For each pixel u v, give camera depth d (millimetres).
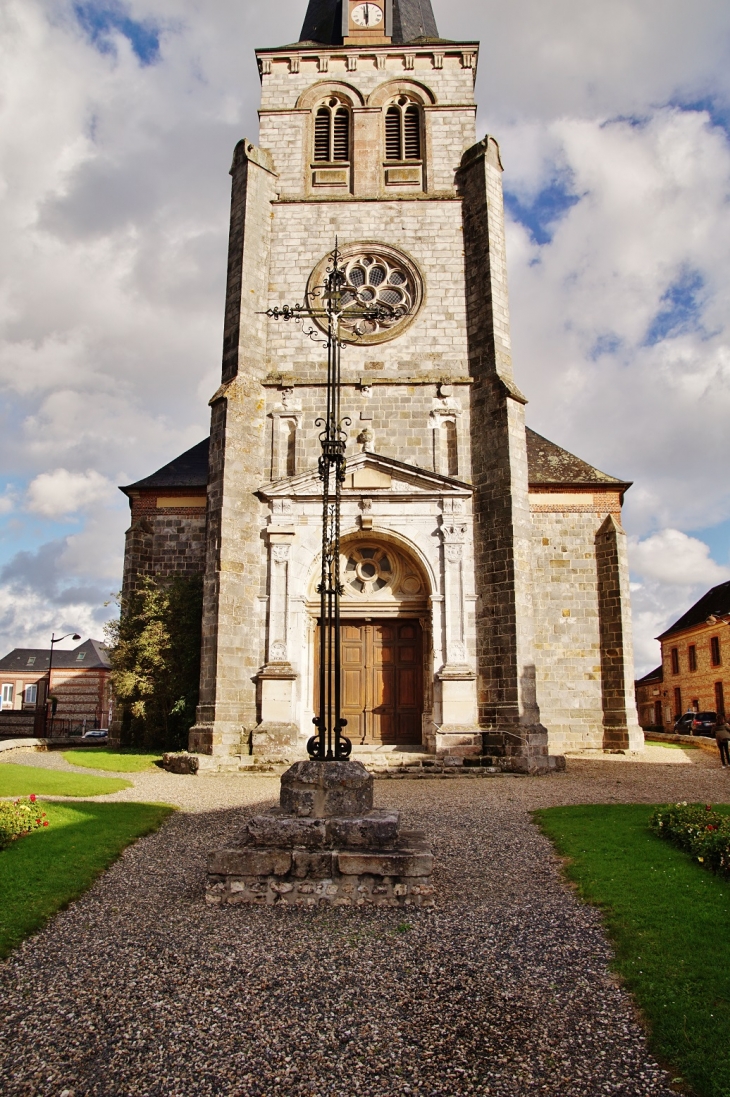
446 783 17266
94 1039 5160
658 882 8125
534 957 6520
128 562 26594
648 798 14438
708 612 48906
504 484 21000
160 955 6602
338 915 7605
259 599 21328
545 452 28406
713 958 6086
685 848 9414
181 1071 4773
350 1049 5035
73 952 6684
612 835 10430
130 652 24047
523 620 20219
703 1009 5305
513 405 21547
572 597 26047
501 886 8594
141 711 23125
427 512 21500
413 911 7723
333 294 11023
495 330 22500
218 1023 5375
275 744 19812
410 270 23828
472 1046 5070
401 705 21875
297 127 25438
